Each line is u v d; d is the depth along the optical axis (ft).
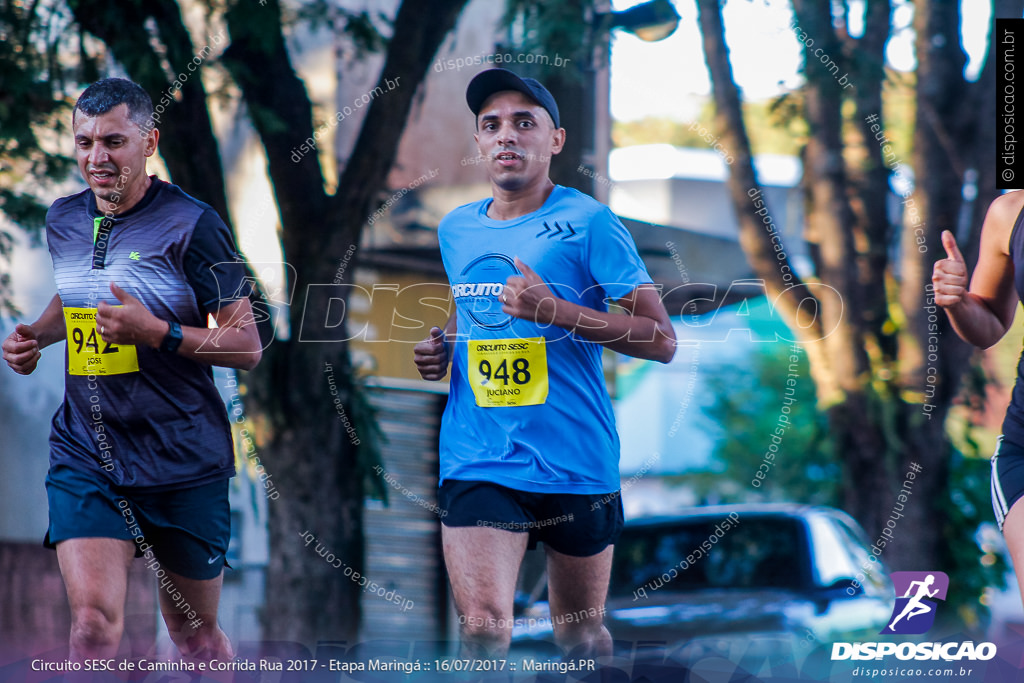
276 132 34.37
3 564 41.42
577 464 19.25
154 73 31.81
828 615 27.48
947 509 39.73
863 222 41.09
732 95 40.78
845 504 40.68
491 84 19.49
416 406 40.14
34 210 34.94
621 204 49.06
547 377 19.06
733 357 65.51
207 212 18.83
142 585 32.83
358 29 36.63
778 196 45.60
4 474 41.93
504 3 36.01
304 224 34.40
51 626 40.65
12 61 32.76
